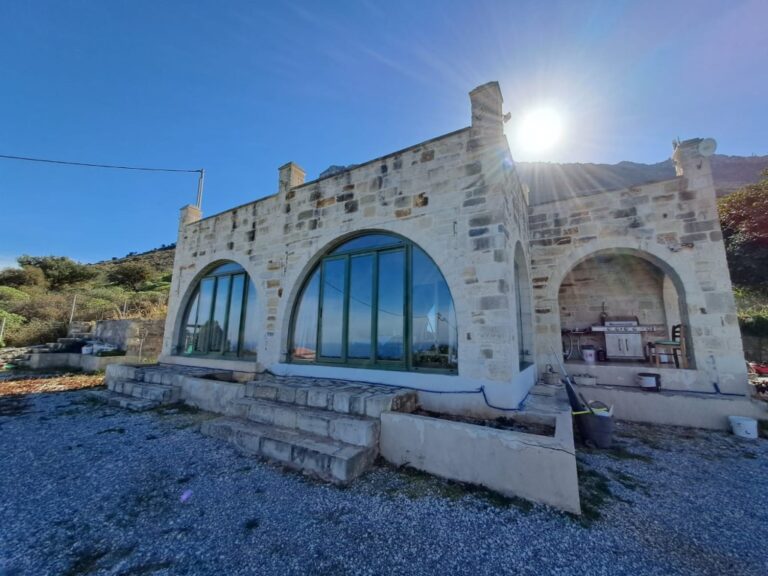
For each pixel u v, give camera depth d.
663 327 7.15
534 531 2.28
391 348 5.06
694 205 5.78
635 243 6.14
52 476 3.07
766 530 2.38
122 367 7.20
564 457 2.60
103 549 2.05
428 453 3.20
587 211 6.63
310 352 6.01
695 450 4.01
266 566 1.91
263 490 2.83
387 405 3.72
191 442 3.95
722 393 5.24
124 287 24.00
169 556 1.99
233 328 7.39
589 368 6.28
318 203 6.21
